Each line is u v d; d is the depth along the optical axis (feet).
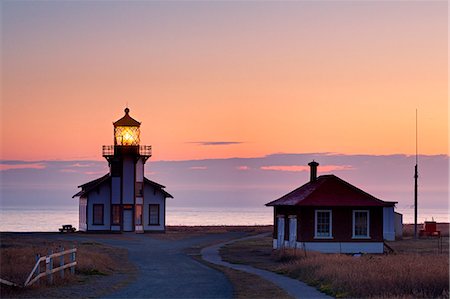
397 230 248.93
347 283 110.83
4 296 101.40
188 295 108.88
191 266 163.22
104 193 304.30
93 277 131.54
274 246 217.15
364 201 194.80
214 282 127.85
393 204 195.21
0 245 196.75
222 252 205.57
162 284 123.85
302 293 111.45
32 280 109.70
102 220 303.48
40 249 165.17
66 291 108.99
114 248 215.72
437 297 97.60
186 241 254.06
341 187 197.06
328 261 140.77
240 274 143.43
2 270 118.52
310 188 201.98
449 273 108.68
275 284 124.06
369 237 193.16
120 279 130.72
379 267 120.16
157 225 306.96
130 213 303.07
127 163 304.50
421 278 106.11
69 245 208.54
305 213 192.54
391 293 101.60
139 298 104.73
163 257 189.78
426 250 201.77
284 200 209.05
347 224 193.57
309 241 191.83
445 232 284.20
